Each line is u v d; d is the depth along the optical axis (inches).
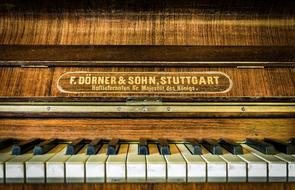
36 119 12.1
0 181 8.9
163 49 13.2
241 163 9.0
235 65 12.9
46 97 12.2
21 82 12.5
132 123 12.3
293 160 9.2
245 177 9.0
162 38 13.6
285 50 13.1
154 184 9.3
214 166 8.9
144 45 13.3
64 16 13.7
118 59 13.0
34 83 12.5
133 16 13.8
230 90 12.6
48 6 13.4
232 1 13.4
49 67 12.8
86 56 13.0
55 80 12.6
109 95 12.3
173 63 12.9
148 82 12.6
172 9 13.7
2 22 13.6
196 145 10.2
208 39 13.6
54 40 13.4
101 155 9.8
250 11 13.8
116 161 9.0
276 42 13.6
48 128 12.1
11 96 12.1
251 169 9.0
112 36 13.5
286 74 12.9
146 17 13.8
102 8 13.6
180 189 9.4
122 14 13.7
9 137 12.0
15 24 13.6
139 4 13.5
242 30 13.8
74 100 12.2
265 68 13.0
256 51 13.1
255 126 12.3
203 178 9.0
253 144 11.1
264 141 11.4
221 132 12.3
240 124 12.3
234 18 13.8
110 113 12.1
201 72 12.9
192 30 13.7
